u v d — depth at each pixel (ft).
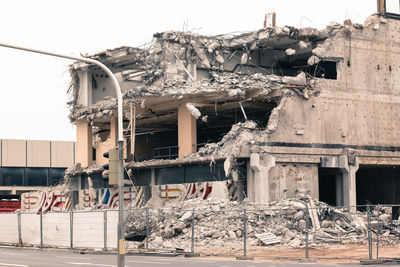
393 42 181.16
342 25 173.17
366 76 175.73
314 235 134.62
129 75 213.66
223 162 162.50
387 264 93.15
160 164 176.35
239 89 163.22
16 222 149.89
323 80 168.76
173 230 138.72
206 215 142.72
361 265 90.48
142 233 143.84
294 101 163.94
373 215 155.74
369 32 177.37
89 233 128.47
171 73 181.78
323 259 103.24
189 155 170.30
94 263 96.78
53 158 315.58
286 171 161.38
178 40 183.21
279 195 159.53
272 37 178.29
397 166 180.55
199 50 184.24
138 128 214.48
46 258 111.14
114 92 213.46
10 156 307.17
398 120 179.73
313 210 143.74
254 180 158.10
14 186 307.17
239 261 101.50
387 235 140.46
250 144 157.89
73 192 215.10
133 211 149.69
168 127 215.51
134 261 100.68
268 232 132.98
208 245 129.39
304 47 176.86
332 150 167.94
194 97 173.58
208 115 191.93
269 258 108.06
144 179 186.09
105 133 229.25
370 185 193.06
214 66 186.80
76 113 209.46
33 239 144.25
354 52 174.50
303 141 164.14
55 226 137.28
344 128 170.40
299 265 90.68
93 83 211.61
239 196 159.02
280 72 197.26
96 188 204.64
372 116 175.22
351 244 127.54
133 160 186.09
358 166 170.71
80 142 211.61
